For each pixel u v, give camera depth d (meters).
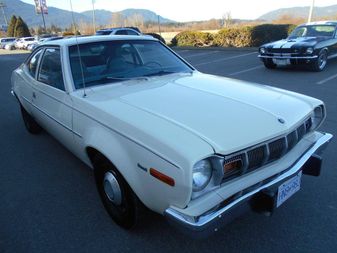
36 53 4.06
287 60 9.77
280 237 2.54
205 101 2.52
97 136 2.48
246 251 2.42
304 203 2.95
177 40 22.20
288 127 2.27
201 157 1.83
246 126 2.15
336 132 4.57
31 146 4.59
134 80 3.17
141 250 2.47
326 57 9.84
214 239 2.54
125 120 2.25
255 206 2.16
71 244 2.57
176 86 2.95
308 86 7.64
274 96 2.72
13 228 2.80
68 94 2.96
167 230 2.65
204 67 11.88
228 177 2.04
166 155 1.91
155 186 2.02
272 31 17.70
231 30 19.16
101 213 2.95
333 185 3.22
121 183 2.42
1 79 12.30
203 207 1.91
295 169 2.32
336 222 2.69
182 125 2.11
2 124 5.77
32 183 3.55
